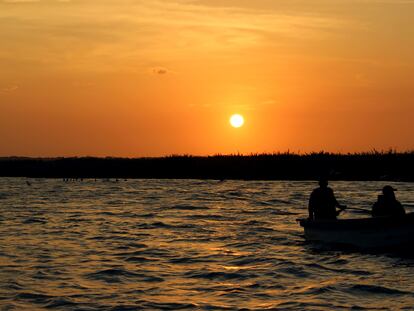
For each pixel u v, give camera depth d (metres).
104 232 33.19
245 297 18.34
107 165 109.00
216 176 96.56
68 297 18.38
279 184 78.50
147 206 49.34
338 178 84.00
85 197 59.81
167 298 18.27
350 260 23.98
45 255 25.53
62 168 111.94
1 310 17.06
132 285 19.95
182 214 42.84
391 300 17.84
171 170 102.88
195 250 26.83
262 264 23.36
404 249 24.61
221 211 44.72
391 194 26.08
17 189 73.81
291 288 19.44
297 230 33.44
